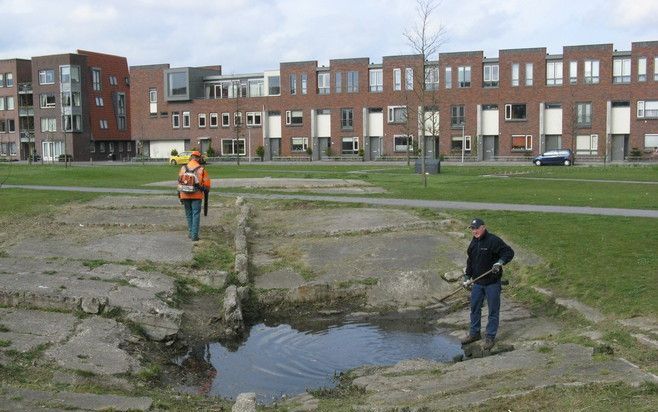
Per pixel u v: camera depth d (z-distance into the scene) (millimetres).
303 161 77188
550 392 7535
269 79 82875
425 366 9742
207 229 18969
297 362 10562
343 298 13930
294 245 17219
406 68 75000
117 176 40000
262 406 8438
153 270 14078
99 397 7809
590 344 9508
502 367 8898
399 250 16500
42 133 90938
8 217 20375
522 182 34750
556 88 69688
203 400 8578
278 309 13406
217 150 86062
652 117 66688
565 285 13102
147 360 9961
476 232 10992
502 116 71875
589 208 22219
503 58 71312
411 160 73188
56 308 11312
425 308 13438
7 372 8406
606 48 67625
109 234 17703
